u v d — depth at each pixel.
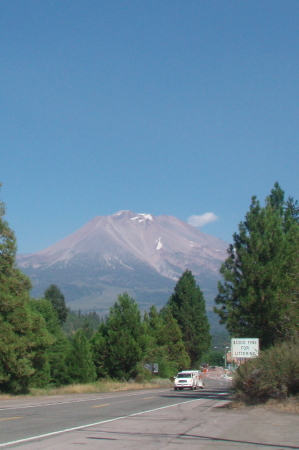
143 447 10.05
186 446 10.19
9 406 21.41
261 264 26.41
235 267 27.48
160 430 12.75
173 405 22.03
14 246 32.47
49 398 28.39
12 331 30.91
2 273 32.09
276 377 17.72
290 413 15.77
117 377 52.72
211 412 17.61
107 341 53.28
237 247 27.45
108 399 27.31
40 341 34.28
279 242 26.47
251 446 10.19
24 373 30.91
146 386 49.19
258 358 19.08
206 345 76.94
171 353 67.75
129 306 54.00
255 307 25.67
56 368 58.81
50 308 62.06
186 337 75.81
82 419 15.56
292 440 10.94
